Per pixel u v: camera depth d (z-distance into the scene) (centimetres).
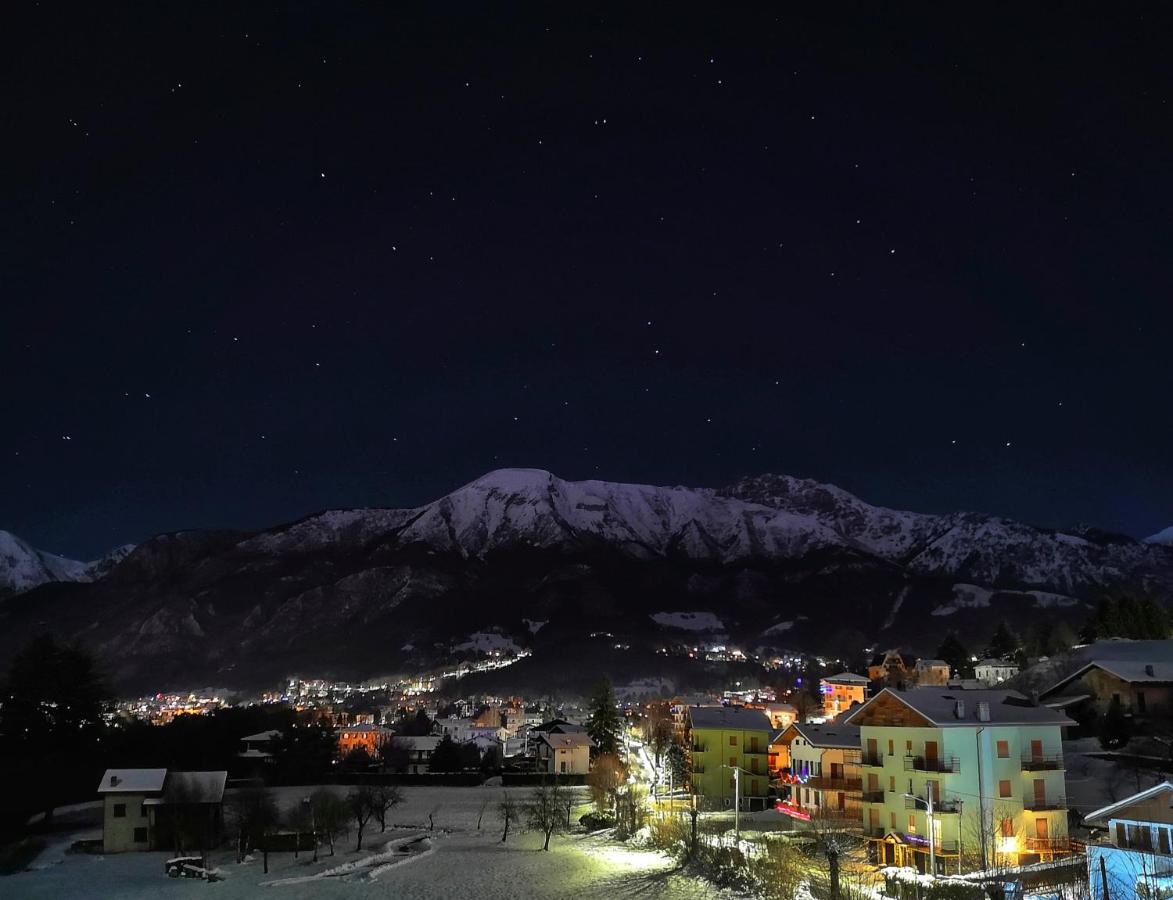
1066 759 9419
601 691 17000
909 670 19800
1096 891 5362
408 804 12625
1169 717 10200
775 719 17788
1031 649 18012
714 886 7225
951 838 7200
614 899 7206
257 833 9562
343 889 7819
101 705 14375
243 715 16800
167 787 9944
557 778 14862
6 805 11262
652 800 11988
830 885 6169
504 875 8188
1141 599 16862
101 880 8188
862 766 8181
